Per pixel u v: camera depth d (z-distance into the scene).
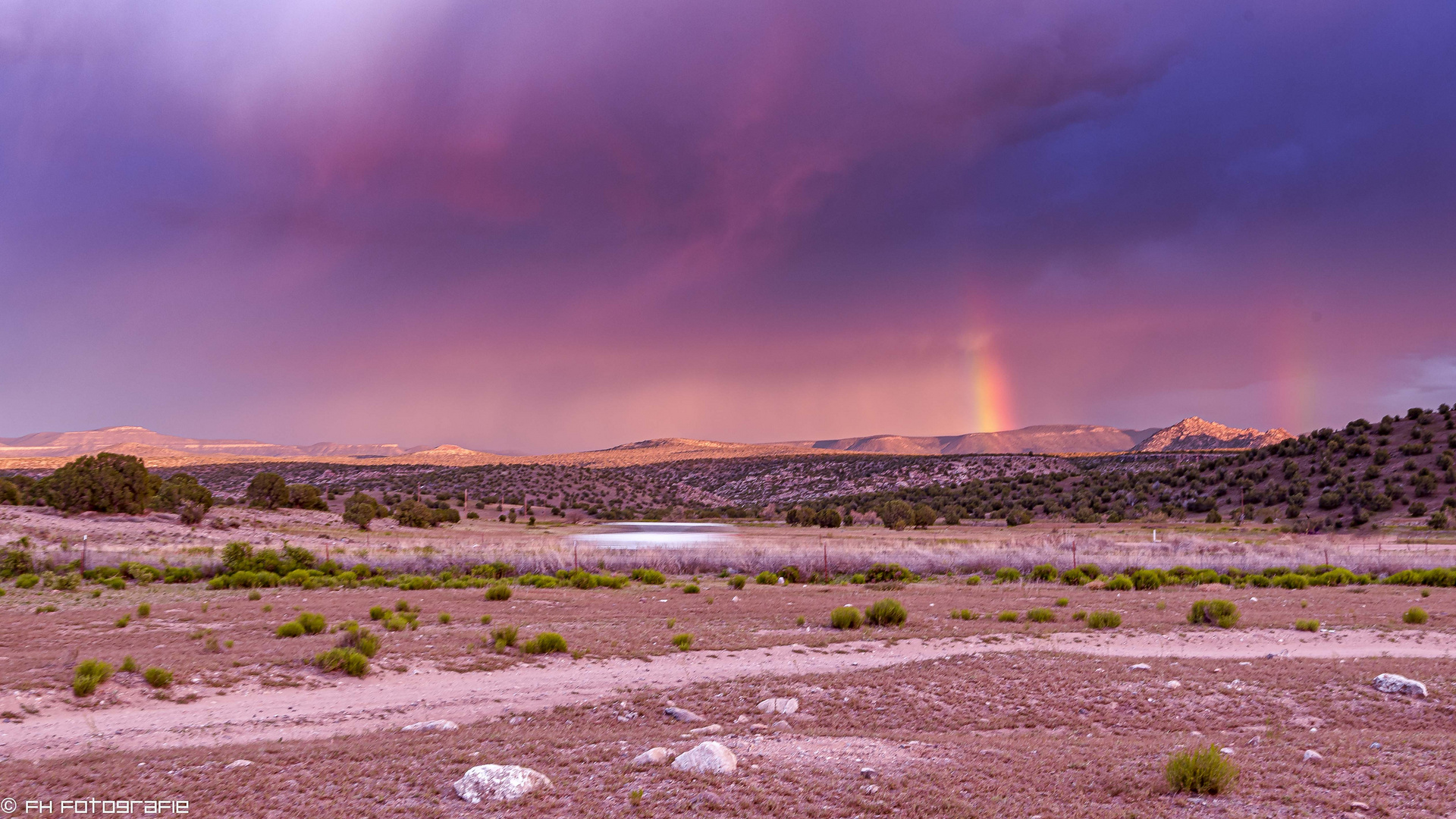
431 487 138.12
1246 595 33.53
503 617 25.88
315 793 8.87
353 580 37.53
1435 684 15.38
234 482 138.00
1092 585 37.56
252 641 20.25
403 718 13.75
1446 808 8.42
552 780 9.36
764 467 181.75
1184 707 14.57
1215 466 107.75
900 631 23.23
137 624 22.66
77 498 57.94
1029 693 15.51
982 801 8.80
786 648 20.73
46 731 12.18
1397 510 73.06
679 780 9.27
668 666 18.47
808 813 8.41
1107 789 9.21
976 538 60.50
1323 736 11.89
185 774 9.57
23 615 23.64
